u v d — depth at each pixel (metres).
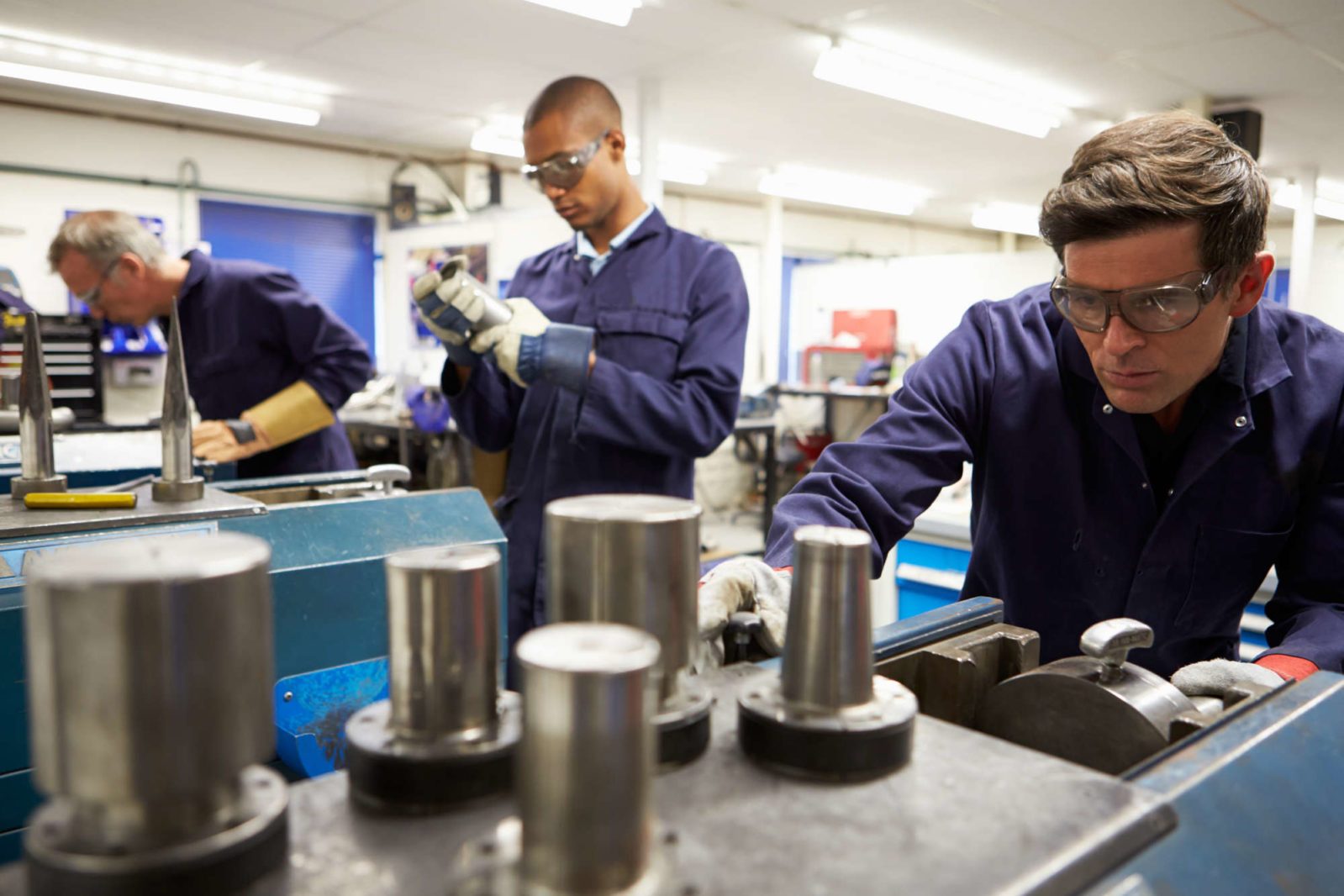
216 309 1.99
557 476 1.58
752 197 7.80
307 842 0.37
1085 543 1.06
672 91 4.57
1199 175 0.74
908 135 5.41
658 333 1.59
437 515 1.07
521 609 1.63
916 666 0.67
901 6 3.39
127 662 0.30
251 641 0.33
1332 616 0.86
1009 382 1.06
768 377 7.46
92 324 4.41
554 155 1.53
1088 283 0.79
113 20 3.66
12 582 0.75
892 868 0.35
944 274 5.45
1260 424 0.98
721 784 0.41
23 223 4.82
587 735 0.31
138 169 5.19
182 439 0.98
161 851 0.32
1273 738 0.52
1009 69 4.11
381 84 4.55
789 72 4.25
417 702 0.40
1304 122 4.84
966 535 2.46
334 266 6.12
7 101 4.71
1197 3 3.25
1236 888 0.42
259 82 4.54
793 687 0.44
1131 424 0.98
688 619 0.44
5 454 1.67
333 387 1.95
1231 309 0.83
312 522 0.97
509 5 3.45
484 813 0.39
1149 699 0.56
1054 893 0.35
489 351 1.44
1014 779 0.42
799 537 0.44
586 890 0.32
